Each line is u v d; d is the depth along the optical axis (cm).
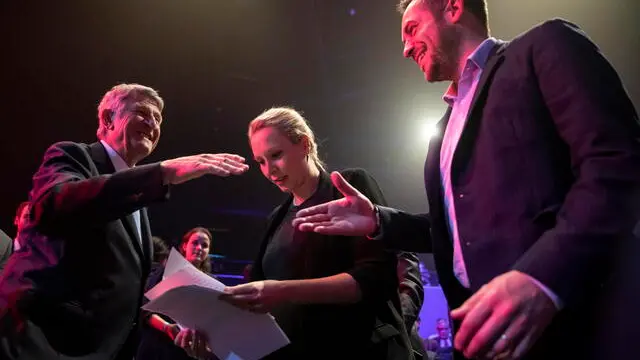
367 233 141
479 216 106
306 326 165
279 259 180
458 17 130
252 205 865
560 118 96
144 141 204
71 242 162
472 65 125
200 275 157
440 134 138
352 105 815
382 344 163
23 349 147
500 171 103
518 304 79
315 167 190
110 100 208
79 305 160
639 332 85
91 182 153
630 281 84
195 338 169
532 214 99
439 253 128
